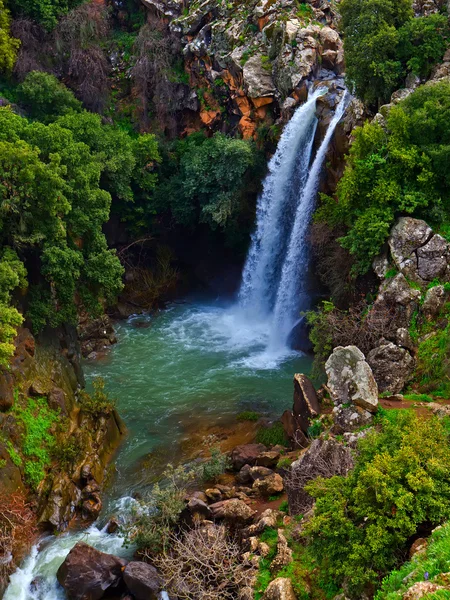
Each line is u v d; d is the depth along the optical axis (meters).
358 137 21.73
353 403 15.21
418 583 8.16
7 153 19.50
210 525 14.80
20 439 18.41
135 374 27.17
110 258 23.69
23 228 20.55
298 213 29.33
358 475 11.16
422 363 18.80
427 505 9.93
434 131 20.98
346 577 10.24
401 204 20.50
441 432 11.34
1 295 18.09
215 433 21.64
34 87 31.53
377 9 24.88
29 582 15.36
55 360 22.61
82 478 18.77
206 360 28.45
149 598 13.61
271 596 11.24
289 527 13.73
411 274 20.08
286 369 26.91
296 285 29.34
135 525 15.85
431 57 24.66
